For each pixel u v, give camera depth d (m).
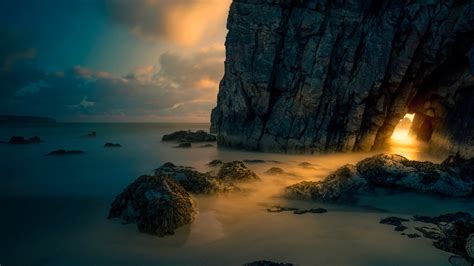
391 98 32.56
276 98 34.34
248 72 33.97
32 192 19.31
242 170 20.16
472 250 9.16
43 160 32.09
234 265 9.60
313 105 32.06
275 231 12.30
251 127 35.47
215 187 17.03
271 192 18.27
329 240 11.27
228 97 36.81
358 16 31.22
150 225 12.27
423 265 9.27
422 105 35.28
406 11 29.59
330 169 25.91
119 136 65.56
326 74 31.59
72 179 23.14
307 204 16.11
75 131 86.44
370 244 10.86
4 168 27.62
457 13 27.36
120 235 12.14
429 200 15.91
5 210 15.53
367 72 30.59
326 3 31.80
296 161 29.47
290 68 33.03
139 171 26.19
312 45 32.06
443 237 10.67
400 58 30.12
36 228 13.04
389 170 17.34
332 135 32.75
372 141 33.56
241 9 34.34
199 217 13.93
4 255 10.65
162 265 9.77
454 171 17.64
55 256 10.58
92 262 10.10
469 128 25.80
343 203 16.00
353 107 31.62
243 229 12.62
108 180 22.84
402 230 12.19
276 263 9.30
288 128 33.19
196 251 10.68
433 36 28.83
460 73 28.77
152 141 52.97
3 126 120.75
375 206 15.51
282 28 33.09
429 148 34.28
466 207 15.16
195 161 30.61
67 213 15.01
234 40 34.84
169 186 14.11
